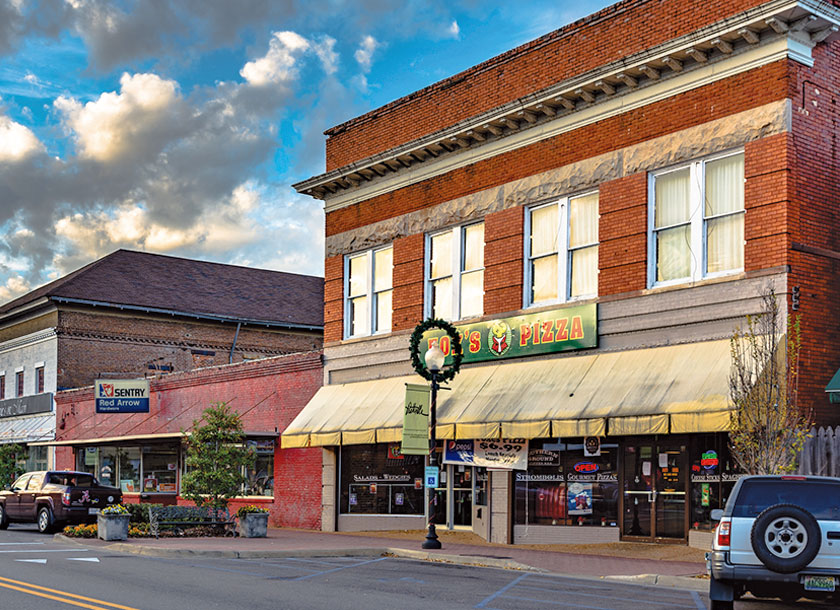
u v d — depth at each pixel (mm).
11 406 49375
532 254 23484
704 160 19906
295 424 28141
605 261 21453
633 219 20969
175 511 25016
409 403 22703
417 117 27078
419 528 26141
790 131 18406
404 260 26844
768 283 18281
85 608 11984
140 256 52312
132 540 23094
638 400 19172
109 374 44875
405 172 27109
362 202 28562
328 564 18547
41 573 15938
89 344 46562
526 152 23641
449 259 25750
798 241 18281
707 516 19625
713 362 18641
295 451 29891
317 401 28516
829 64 19344
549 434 20391
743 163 19281
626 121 21359
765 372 16484
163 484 37344
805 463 17000
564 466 22234
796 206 18328
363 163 27750
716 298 19141
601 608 12672
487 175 24625
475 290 24938
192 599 12938
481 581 15773
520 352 22938
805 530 11164
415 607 12445
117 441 36500
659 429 18344
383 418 25359
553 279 22938
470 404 22906
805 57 18828
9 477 44688
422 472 26250
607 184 21594
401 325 26703
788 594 11461
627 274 20938
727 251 19438
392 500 26828
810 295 18266
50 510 27219
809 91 18875
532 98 22781
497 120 23812
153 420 38250
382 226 27734
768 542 11219
